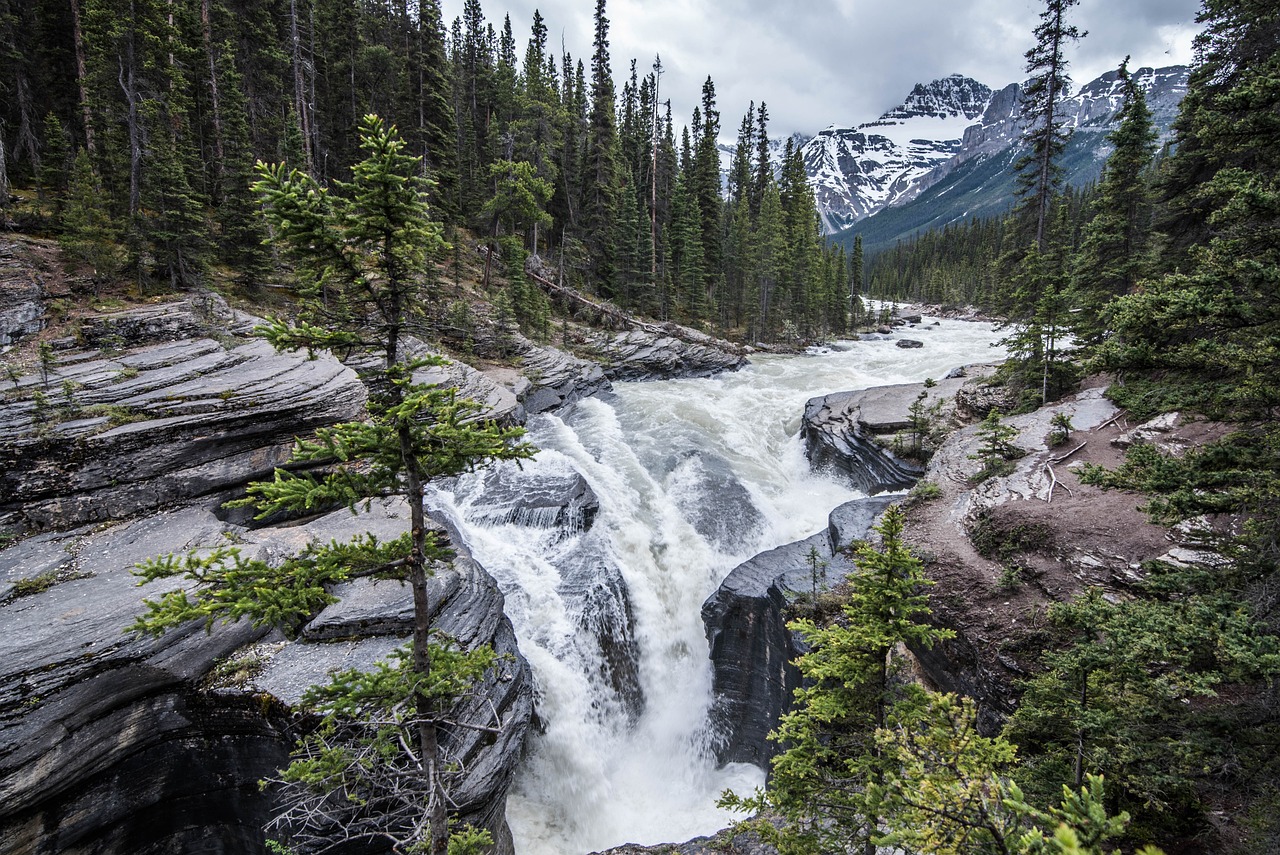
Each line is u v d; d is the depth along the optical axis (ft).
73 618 37.50
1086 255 88.33
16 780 30.91
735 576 62.28
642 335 161.07
